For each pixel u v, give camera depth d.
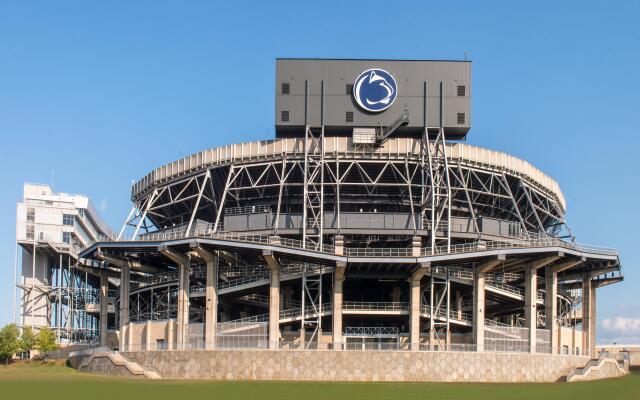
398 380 77.06
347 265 85.25
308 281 87.19
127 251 87.69
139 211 107.62
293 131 98.88
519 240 94.62
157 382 72.38
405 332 90.31
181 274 86.00
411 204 92.88
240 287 87.75
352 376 76.88
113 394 60.84
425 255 83.88
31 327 118.06
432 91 98.50
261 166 97.25
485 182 100.44
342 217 92.94
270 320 82.75
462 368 78.75
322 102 97.81
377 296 95.31
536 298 92.94
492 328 86.44
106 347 93.56
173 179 102.62
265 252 80.88
